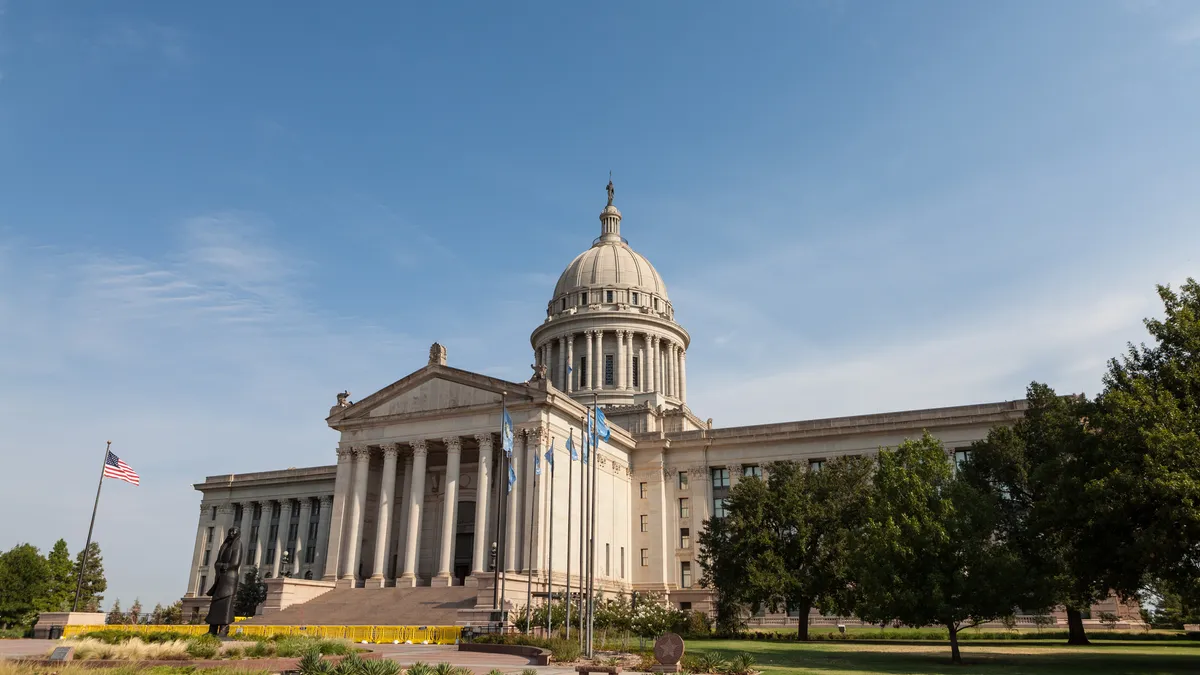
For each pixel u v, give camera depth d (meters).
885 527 44.59
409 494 80.31
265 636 46.62
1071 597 52.53
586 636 43.84
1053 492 43.12
